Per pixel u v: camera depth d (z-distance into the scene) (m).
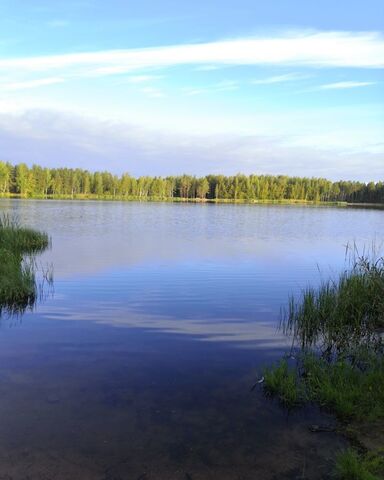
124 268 13.20
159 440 3.85
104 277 11.74
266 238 23.92
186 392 4.82
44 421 4.11
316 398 4.64
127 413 4.31
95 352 6.04
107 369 5.43
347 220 44.91
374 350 6.11
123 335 6.84
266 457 3.63
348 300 7.55
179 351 6.16
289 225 35.59
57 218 35.47
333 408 4.46
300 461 3.58
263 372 5.30
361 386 4.69
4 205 53.81
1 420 4.10
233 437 3.92
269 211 63.22
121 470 3.43
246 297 9.75
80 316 7.94
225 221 38.75
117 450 3.69
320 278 12.15
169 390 4.86
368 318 7.37
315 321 7.34
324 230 31.03
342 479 3.33
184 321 7.76
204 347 6.36
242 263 14.71
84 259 14.77
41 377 5.12
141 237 22.69
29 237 17.33
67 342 6.44
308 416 4.32
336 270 13.58
